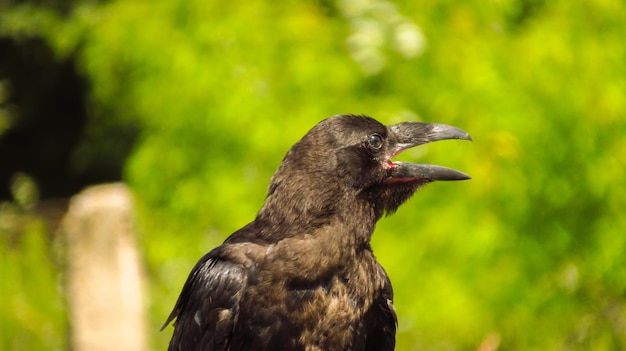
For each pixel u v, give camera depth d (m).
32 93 25.03
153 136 12.13
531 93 11.62
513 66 11.68
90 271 9.38
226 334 7.25
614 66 12.06
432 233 11.41
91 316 9.38
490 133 11.38
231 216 11.61
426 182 7.68
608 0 12.17
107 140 21.58
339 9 11.91
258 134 11.33
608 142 12.02
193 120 11.73
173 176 11.93
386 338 7.69
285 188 7.31
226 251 7.41
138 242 9.84
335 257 7.16
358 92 11.54
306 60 11.48
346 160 7.32
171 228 12.06
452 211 11.38
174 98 11.80
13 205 21.48
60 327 11.35
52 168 25.45
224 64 11.62
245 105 11.38
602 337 12.46
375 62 11.49
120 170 21.91
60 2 22.59
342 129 7.41
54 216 11.62
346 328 7.23
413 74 11.56
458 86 11.47
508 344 12.01
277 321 7.13
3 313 11.38
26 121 25.20
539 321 12.12
